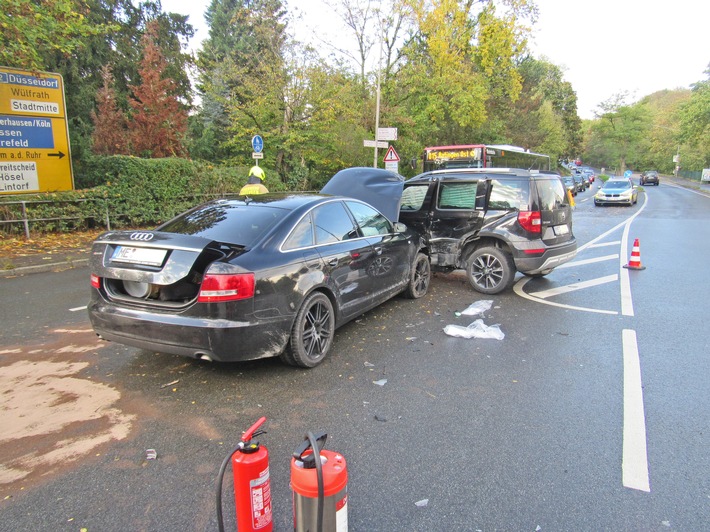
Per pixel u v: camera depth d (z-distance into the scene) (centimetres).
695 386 403
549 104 6050
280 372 428
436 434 328
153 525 240
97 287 405
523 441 319
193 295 377
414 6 2416
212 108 2684
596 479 279
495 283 719
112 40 2336
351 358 462
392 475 282
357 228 533
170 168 1452
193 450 306
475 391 394
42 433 324
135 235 393
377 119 1975
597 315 614
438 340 516
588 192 4338
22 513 247
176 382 405
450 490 269
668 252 1105
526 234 693
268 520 221
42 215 1162
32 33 1008
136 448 308
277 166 2159
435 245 768
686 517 248
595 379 418
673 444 317
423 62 2709
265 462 216
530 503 258
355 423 342
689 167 7044
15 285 766
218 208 475
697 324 573
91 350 477
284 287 399
